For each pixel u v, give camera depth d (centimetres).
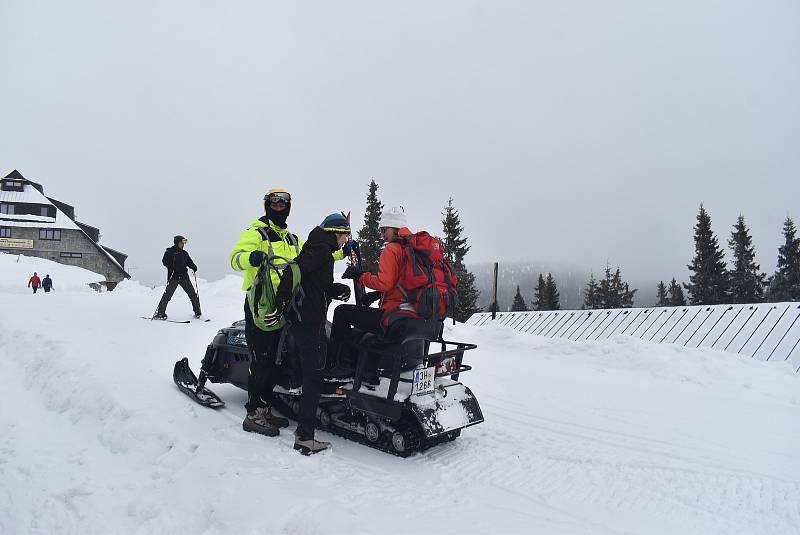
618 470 394
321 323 409
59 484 353
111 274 6331
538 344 933
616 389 659
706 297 4762
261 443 407
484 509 324
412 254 399
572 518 316
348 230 428
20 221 6097
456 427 416
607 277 6544
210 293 1536
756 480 374
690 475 384
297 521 288
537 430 488
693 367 743
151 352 682
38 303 1101
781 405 592
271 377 456
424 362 412
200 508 312
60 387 521
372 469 379
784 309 994
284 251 434
